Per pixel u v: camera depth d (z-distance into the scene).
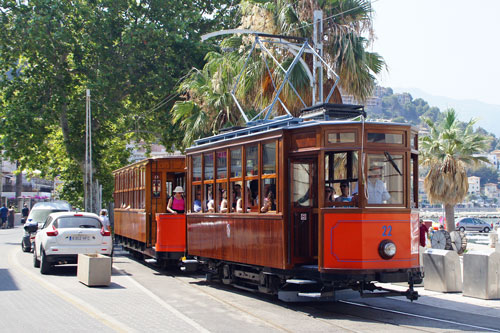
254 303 12.76
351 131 11.16
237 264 14.08
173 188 19.88
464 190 31.36
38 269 18.73
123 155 42.25
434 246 26.09
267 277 12.77
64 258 17.16
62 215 17.84
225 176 14.37
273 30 21.89
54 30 32.66
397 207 11.23
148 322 10.11
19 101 33.00
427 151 31.98
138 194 20.91
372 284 11.74
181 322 10.16
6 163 75.44
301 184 11.94
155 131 36.41
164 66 33.69
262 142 12.69
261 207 12.66
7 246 29.16
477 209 176.50
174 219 18.03
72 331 9.20
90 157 32.28
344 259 10.91
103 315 10.57
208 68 25.08
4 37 32.53
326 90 21.42
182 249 17.97
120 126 37.84
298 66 20.38
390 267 11.02
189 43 32.97
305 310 11.88
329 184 11.82
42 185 85.44
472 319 10.98
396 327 10.05
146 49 32.72
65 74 33.31
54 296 12.91
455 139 31.36
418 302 13.10
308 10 21.05
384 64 22.44
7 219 49.59
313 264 11.89
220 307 12.17
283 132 11.91
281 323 10.40
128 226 22.83
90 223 17.88
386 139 11.29
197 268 17.50
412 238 11.35
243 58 22.70
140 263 22.12
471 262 13.87
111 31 33.22
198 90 24.73
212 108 23.94
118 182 26.20
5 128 32.78
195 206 16.28
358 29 21.52
